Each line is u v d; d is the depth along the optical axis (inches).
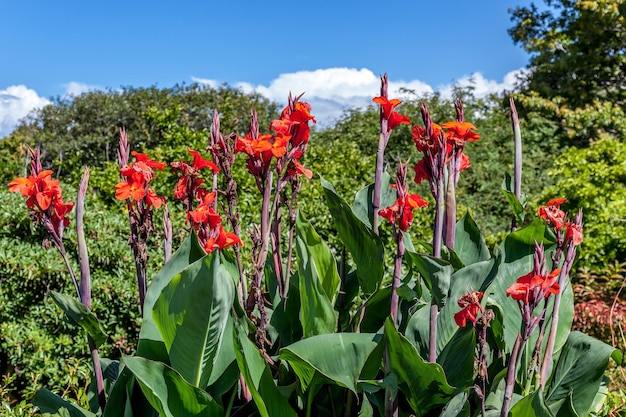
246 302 98.7
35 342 189.5
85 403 141.6
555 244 99.9
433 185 83.0
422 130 83.0
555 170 388.8
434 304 81.0
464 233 109.7
